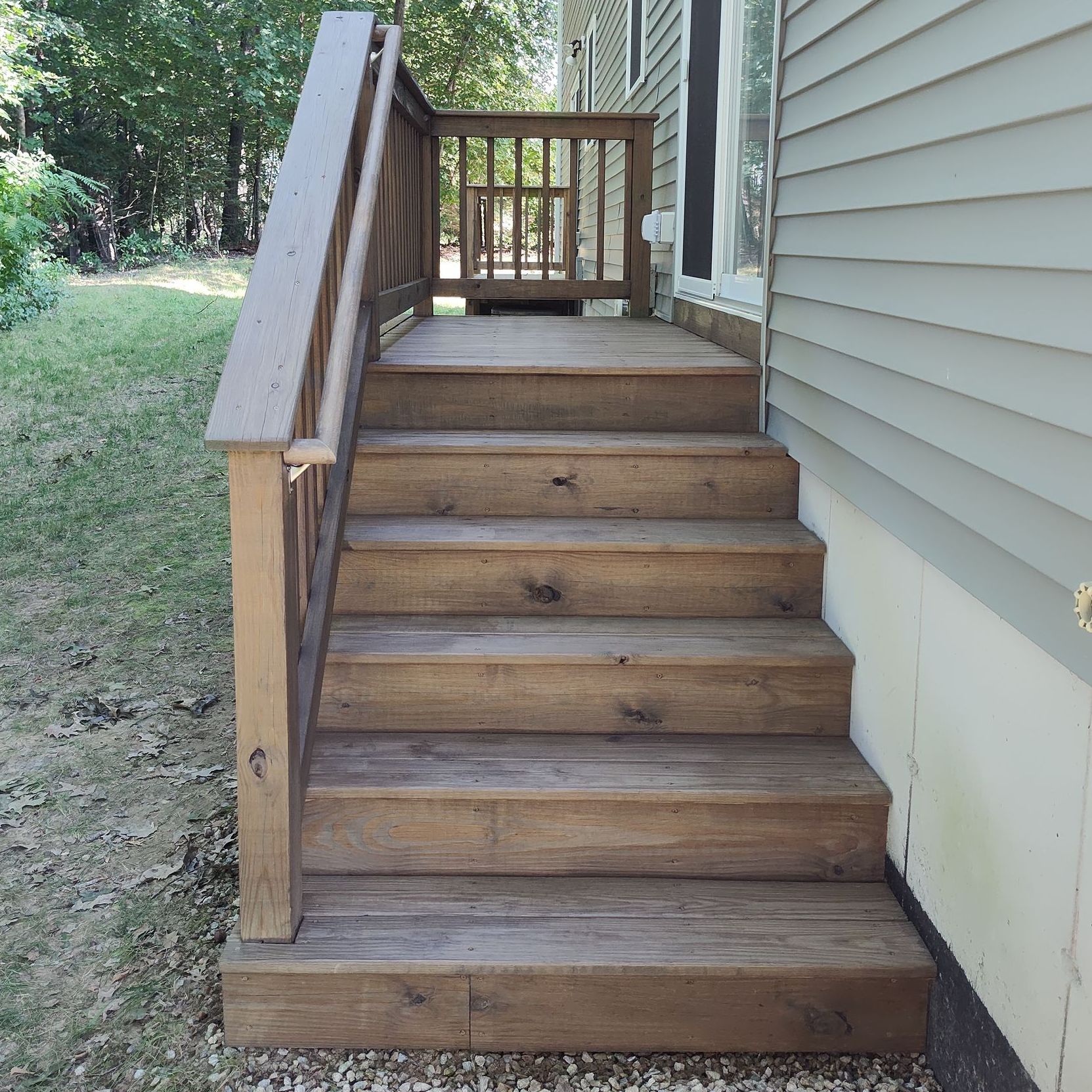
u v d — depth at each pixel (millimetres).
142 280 15297
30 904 2412
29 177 10891
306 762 2119
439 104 22484
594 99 10867
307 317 1915
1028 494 1596
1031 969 1626
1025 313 1585
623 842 2221
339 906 2100
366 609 2715
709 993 1962
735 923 2070
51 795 2883
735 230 4117
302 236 2070
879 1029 1990
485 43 21781
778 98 3012
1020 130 1599
